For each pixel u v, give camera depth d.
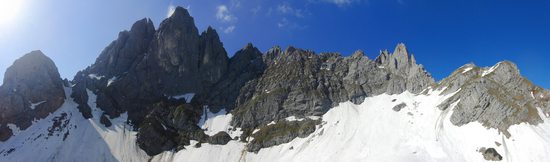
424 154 173.12
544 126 175.38
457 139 180.50
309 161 186.88
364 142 192.12
